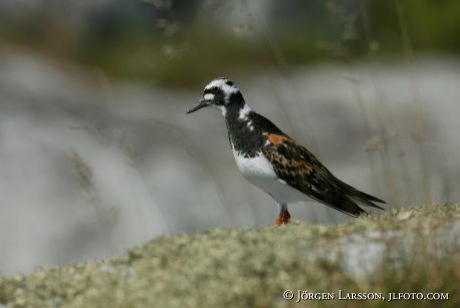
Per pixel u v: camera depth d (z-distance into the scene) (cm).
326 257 868
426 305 820
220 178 1902
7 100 2098
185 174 1892
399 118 2333
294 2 3161
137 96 2622
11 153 1869
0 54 2592
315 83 2702
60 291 905
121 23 3108
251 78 2873
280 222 1236
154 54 3008
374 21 3170
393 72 2850
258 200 1839
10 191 1786
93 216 1747
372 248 892
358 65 2822
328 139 2178
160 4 1520
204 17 3098
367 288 821
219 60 2988
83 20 3045
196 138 2080
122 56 3002
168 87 2919
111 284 884
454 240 883
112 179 1833
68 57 2947
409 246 885
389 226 960
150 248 966
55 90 2286
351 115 2348
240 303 810
